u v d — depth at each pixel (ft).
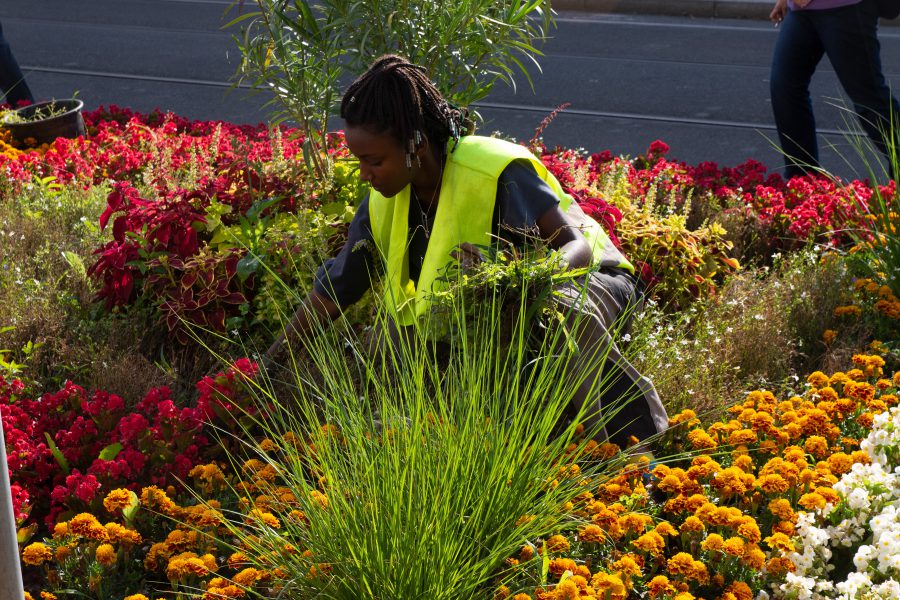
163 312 13.56
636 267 14.35
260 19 15.78
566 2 45.29
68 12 46.80
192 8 47.37
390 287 9.61
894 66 35.01
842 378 11.41
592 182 17.22
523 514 8.58
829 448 10.53
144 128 22.11
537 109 30.27
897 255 14.16
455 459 8.03
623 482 9.48
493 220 10.28
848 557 9.21
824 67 33.71
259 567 8.69
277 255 13.61
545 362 8.90
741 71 34.63
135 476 10.20
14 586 6.55
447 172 10.19
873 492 9.28
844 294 14.03
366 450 8.47
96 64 37.04
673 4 44.11
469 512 8.41
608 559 8.93
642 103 31.01
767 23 42.19
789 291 14.28
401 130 9.53
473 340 9.59
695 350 12.53
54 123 22.41
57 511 9.98
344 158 16.19
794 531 9.02
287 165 15.99
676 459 9.77
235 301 13.19
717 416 11.46
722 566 8.78
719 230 15.23
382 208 10.69
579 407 10.01
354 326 12.73
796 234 16.28
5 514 6.39
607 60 36.32
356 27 15.07
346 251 11.04
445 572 7.80
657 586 8.21
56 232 16.49
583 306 9.70
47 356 12.98
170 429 10.41
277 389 11.25
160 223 13.79
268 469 9.75
